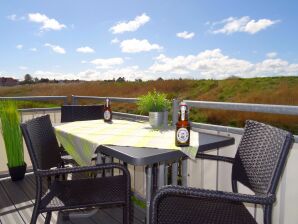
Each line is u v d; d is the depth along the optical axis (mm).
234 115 17422
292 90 25016
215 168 1872
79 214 2133
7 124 2908
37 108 3416
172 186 990
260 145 1196
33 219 1288
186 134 1271
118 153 1181
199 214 1166
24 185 2893
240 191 1635
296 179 1383
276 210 1497
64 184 1579
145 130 1747
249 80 28344
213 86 28359
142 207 2359
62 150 2311
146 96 1926
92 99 3348
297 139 1352
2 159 3234
